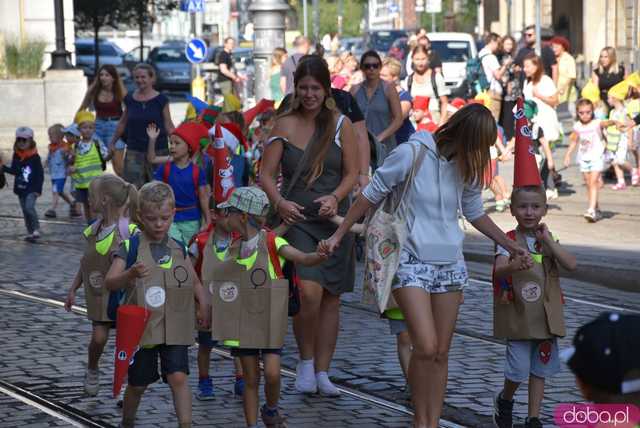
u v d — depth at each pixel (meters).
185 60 105.06
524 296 14.13
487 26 128.38
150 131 25.73
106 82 34.50
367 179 17.14
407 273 13.81
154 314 13.70
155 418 15.61
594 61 86.75
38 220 33.25
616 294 24.22
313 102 15.92
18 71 60.19
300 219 15.76
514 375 14.30
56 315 22.36
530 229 14.38
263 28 39.59
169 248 13.91
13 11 69.75
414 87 36.28
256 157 25.47
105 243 15.63
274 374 14.16
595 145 32.19
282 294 14.04
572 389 16.78
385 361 18.64
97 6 97.50
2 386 17.25
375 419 15.49
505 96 37.50
